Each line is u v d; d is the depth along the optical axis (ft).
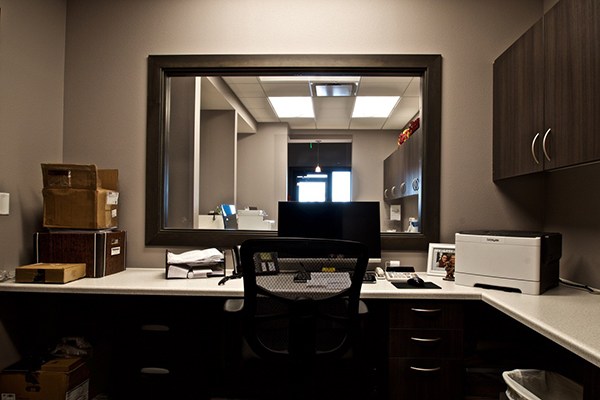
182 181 9.50
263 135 18.49
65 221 6.39
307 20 7.35
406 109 15.85
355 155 19.72
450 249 6.81
